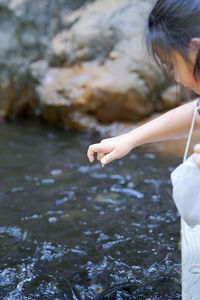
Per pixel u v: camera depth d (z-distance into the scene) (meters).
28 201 1.92
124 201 1.88
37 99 3.84
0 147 2.94
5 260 1.39
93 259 1.38
